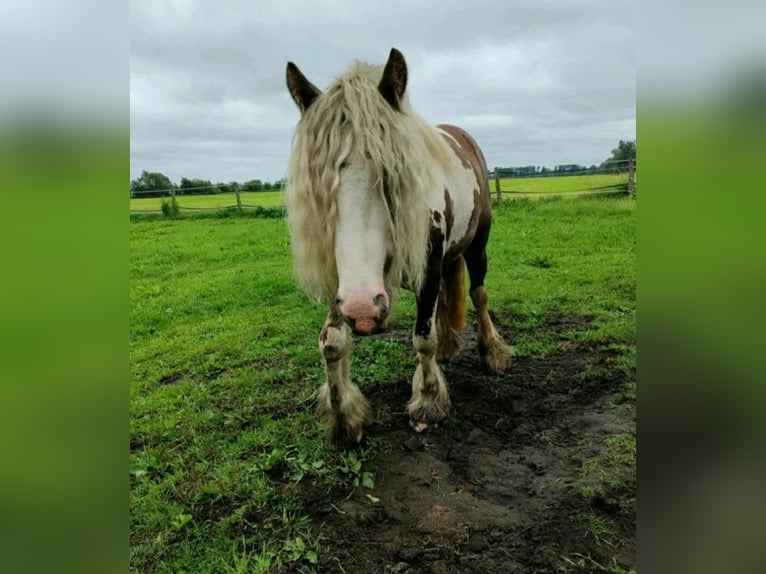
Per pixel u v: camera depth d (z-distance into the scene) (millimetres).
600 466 2436
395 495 2348
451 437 2791
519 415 2992
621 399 3061
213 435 2926
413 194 2064
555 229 8906
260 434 2867
